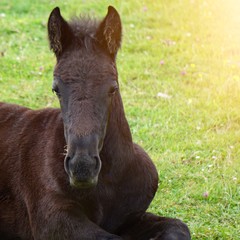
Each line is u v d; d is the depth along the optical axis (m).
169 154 15.48
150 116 17.69
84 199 10.69
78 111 9.43
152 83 19.84
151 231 10.95
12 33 23.91
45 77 20.45
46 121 11.62
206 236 12.12
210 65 20.91
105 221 11.08
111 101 10.38
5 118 12.14
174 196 13.68
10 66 21.11
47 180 10.80
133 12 25.55
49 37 10.16
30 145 11.43
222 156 15.43
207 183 14.00
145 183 11.29
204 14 24.66
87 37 10.05
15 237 11.64
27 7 26.80
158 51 22.16
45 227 10.57
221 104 18.14
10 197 11.50
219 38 22.95
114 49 10.20
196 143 15.98
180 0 26.03
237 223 12.70
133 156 11.12
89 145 9.25
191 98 18.72
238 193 13.74
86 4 26.33
